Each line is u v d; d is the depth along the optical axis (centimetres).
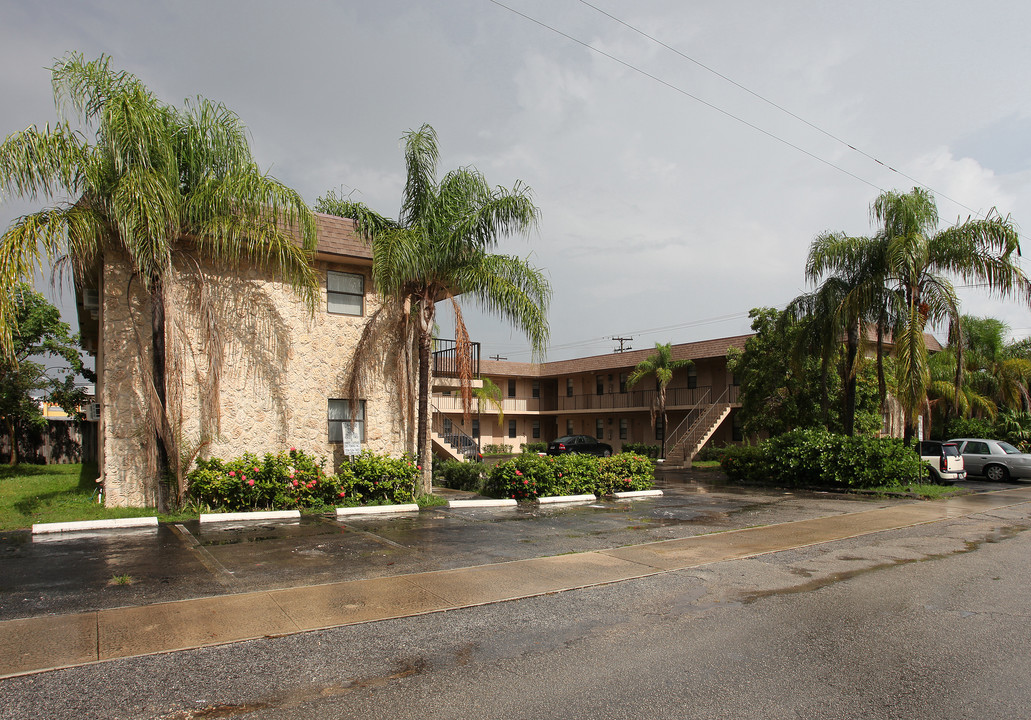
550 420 4572
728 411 3105
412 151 1417
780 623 607
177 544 927
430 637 559
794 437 2023
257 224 1189
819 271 1925
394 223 1444
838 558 907
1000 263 1705
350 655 514
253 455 1270
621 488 1692
